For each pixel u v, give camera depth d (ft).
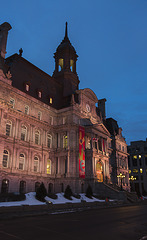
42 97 193.06
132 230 54.24
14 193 127.44
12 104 159.74
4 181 142.72
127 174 301.22
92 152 195.93
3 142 140.26
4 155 148.36
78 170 184.75
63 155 188.03
